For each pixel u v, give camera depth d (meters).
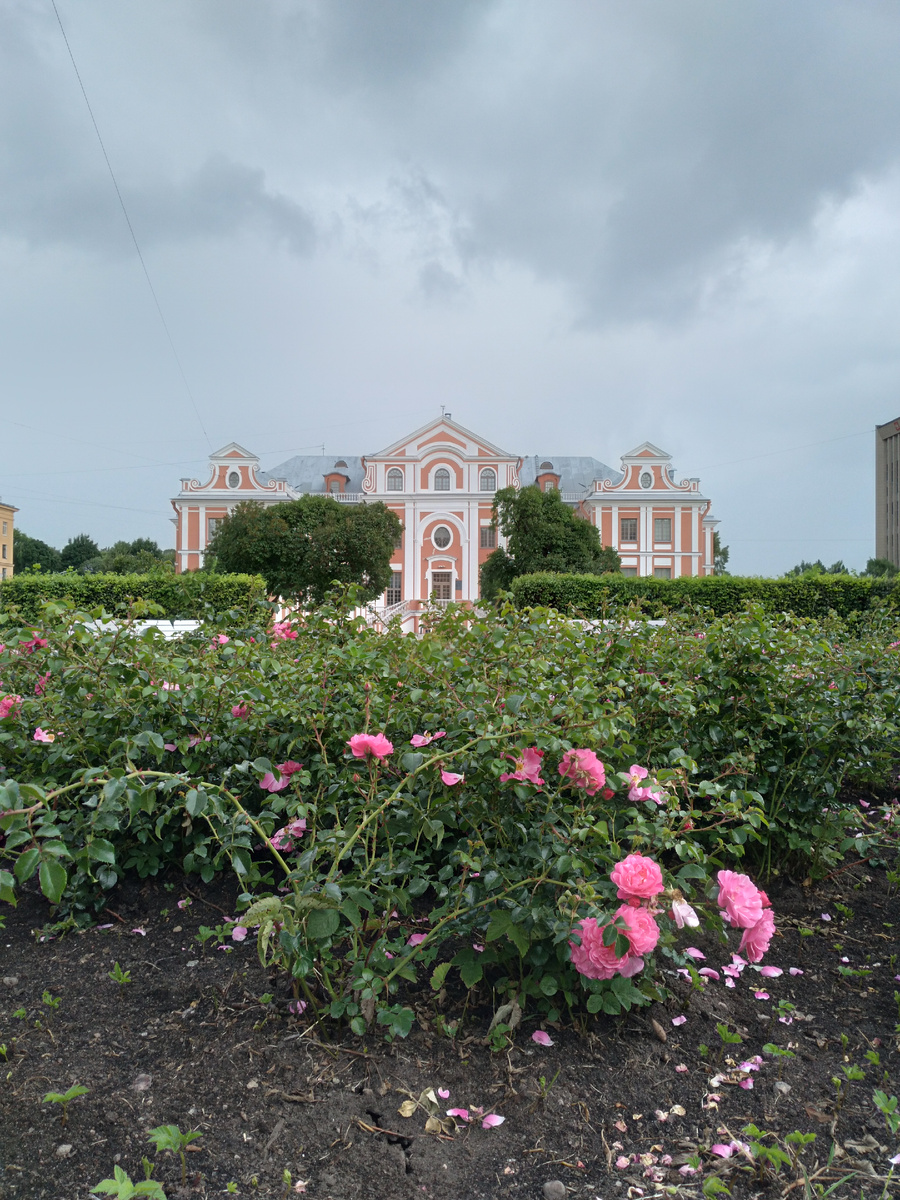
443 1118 1.46
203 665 2.60
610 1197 1.29
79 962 1.99
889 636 3.53
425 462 42.66
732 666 2.70
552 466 47.28
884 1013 1.86
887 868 2.76
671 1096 1.55
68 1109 1.44
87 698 2.43
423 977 1.93
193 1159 1.33
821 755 2.78
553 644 2.66
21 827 1.46
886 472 67.81
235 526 26.58
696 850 1.79
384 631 3.44
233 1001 1.81
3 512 55.47
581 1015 1.77
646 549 41.41
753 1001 1.91
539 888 1.73
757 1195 1.30
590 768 1.79
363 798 2.00
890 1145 1.41
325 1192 1.28
